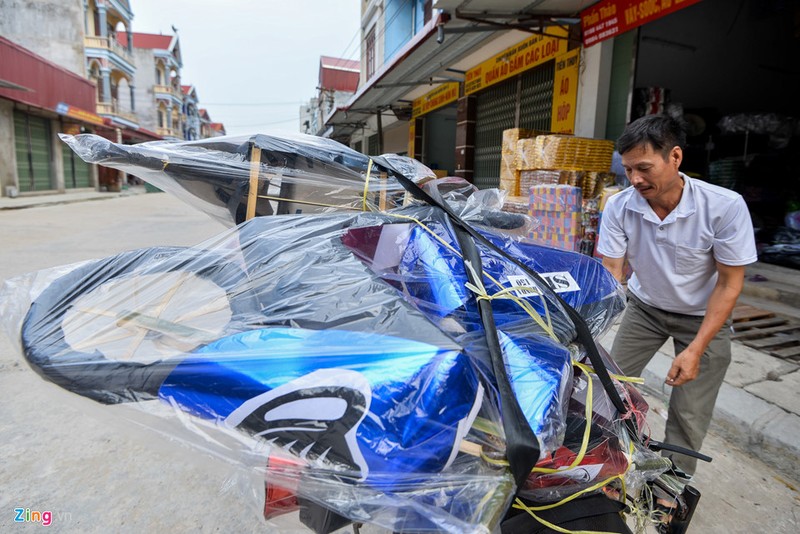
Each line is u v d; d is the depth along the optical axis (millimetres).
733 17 6414
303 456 1011
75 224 9836
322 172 1962
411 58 7695
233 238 1459
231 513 1946
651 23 6031
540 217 4785
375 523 1026
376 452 995
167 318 1231
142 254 1579
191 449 1042
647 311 2141
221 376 1035
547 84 7098
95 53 28031
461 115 9609
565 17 5824
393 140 16000
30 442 2391
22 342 1203
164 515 1924
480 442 1022
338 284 1291
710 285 1932
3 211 12883
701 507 2090
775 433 2400
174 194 2023
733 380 2932
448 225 1601
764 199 6391
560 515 1176
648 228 1911
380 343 1085
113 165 1861
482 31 6340
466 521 979
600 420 1345
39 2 22031
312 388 1005
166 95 43531
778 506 2109
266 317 1193
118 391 1059
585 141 5082
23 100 16359
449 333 1245
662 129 1615
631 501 1528
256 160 1930
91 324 1229
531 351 1255
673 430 2021
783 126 6547
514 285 1499
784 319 3939
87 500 1993
